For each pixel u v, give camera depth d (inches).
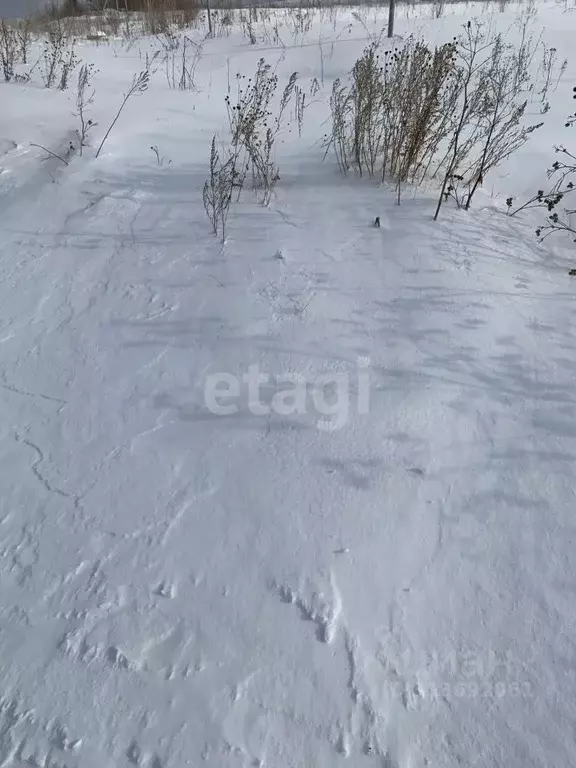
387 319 141.7
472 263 157.8
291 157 216.1
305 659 87.3
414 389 125.8
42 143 224.5
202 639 90.3
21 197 195.3
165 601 95.2
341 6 510.9
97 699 84.9
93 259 166.4
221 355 136.2
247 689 84.6
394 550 99.9
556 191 190.7
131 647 90.0
